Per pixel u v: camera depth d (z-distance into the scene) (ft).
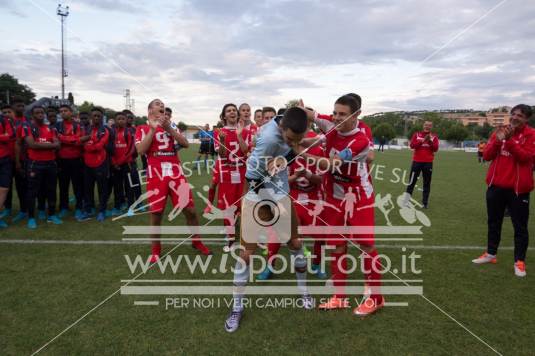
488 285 11.68
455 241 16.60
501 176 13.00
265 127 9.64
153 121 13.14
